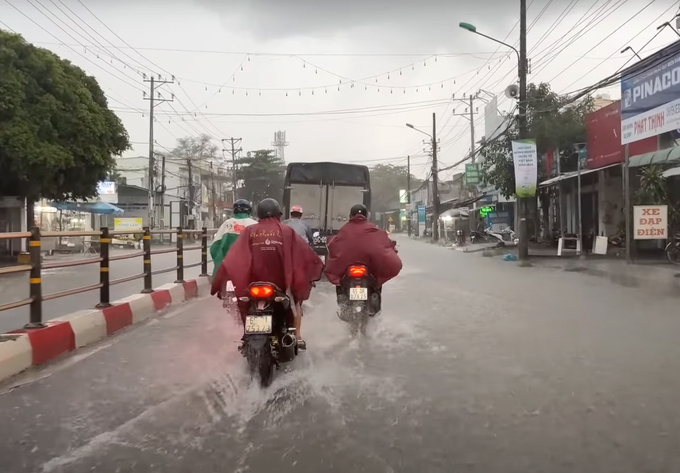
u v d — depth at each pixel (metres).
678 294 11.00
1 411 4.51
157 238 45.88
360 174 16.97
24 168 19.67
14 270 5.99
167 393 4.93
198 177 62.53
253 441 3.88
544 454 3.67
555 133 25.75
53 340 6.25
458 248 32.41
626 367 5.69
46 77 20.39
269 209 5.59
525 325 7.99
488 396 4.81
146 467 3.50
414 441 3.88
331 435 3.98
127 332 7.62
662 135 18.52
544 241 31.27
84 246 31.39
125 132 23.73
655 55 14.41
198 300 10.79
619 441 3.86
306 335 7.32
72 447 3.80
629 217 17.39
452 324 8.09
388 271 7.50
